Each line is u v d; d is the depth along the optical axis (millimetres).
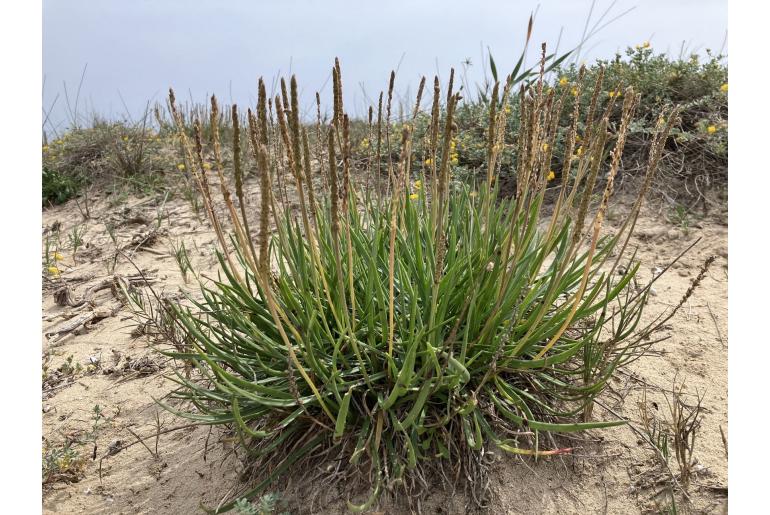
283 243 2283
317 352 2248
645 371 2869
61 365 3385
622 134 1750
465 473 2154
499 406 2152
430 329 2020
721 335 3172
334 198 1837
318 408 2232
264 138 1916
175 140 7070
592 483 2217
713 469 2244
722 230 4289
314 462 2232
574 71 5633
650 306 3510
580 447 2338
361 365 2082
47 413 2961
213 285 4199
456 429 2201
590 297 2320
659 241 4293
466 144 5527
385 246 2703
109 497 2412
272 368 2328
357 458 1968
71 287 4371
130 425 2861
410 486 2117
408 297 2467
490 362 2271
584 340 2209
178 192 6113
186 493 2367
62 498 2408
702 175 4781
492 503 2107
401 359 2203
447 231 2889
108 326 3805
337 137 1916
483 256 2391
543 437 2336
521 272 2402
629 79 5359
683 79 5473
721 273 3848
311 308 2221
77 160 6945
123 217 5703
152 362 3352
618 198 4855
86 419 2910
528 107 1988
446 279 2334
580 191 4941
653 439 2297
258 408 2232
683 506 2115
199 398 2404
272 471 2227
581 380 2582
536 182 2289
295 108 1849
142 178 6398
